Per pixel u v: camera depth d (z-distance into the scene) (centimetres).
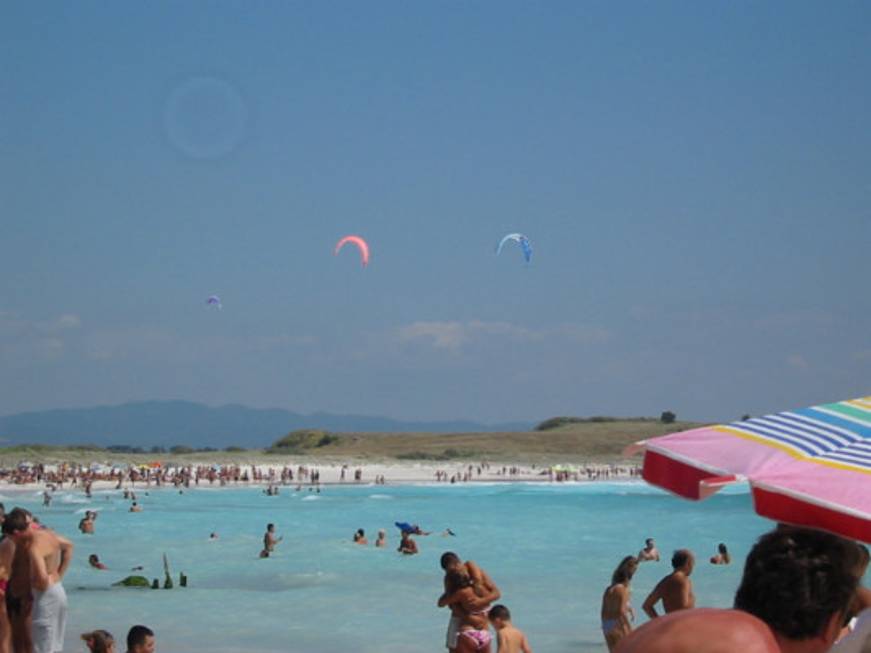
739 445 494
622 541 5812
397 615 3108
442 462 18012
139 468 13575
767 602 425
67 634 2744
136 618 3030
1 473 12238
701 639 401
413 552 4856
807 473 457
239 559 4641
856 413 520
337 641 2697
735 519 7694
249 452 19600
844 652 525
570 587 3756
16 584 1479
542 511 8656
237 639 2723
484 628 1803
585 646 2636
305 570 4228
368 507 9062
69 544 1519
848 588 428
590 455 19112
